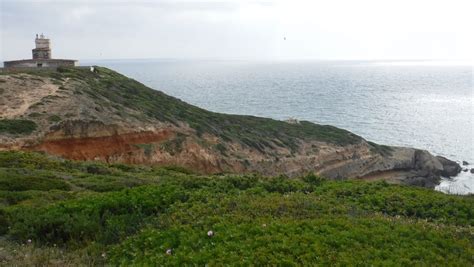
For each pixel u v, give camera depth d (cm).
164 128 5891
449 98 17300
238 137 6756
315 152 7125
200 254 916
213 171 5819
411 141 9400
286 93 18700
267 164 6406
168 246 1001
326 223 1104
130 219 1288
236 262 869
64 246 1184
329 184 1777
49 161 3266
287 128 8000
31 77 5850
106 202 1389
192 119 6669
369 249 947
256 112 13188
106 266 972
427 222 1290
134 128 5500
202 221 1136
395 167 7550
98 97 5850
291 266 859
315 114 12862
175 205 1359
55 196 1917
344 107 14325
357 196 1591
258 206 1267
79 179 2586
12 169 2625
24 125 4519
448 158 8212
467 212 1451
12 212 1419
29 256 1042
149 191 1512
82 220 1276
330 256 894
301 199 1380
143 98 6750
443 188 6812
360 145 7694
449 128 10662
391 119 11994
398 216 1337
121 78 7575
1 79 5506
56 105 5109
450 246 1034
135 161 5225
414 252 956
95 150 4966
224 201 1334
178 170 4503
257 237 992
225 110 13475
